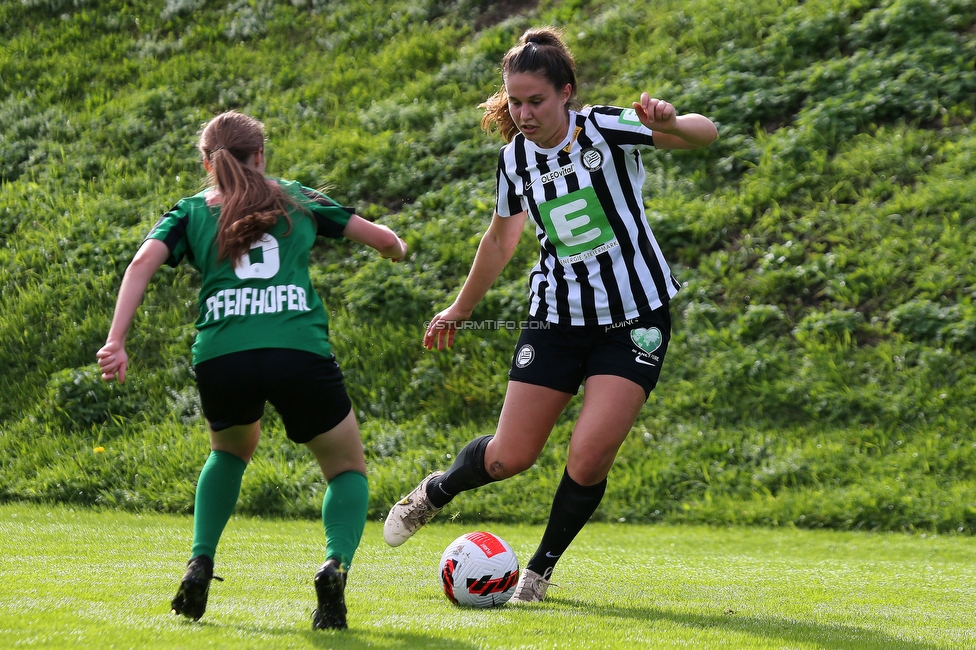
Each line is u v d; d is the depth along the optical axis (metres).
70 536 15.90
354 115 33.31
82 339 26.09
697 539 18.42
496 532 19.00
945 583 12.68
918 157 27.12
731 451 21.72
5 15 39.75
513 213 10.49
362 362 25.19
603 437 9.52
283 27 38.00
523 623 8.20
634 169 9.91
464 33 36.44
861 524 19.50
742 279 25.41
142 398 24.75
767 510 20.08
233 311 7.73
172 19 39.00
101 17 39.31
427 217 28.92
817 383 22.64
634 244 9.80
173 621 7.64
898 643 7.76
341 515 8.06
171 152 32.44
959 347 22.73
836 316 23.78
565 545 10.06
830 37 31.41
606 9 35.56
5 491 22.25
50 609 8.05
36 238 28.89
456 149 30.84
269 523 19.47
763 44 31.80
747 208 26.83
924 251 24.67
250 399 7.79
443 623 8.11
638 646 7.14
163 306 27.17
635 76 31.98
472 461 10.23
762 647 7.30
